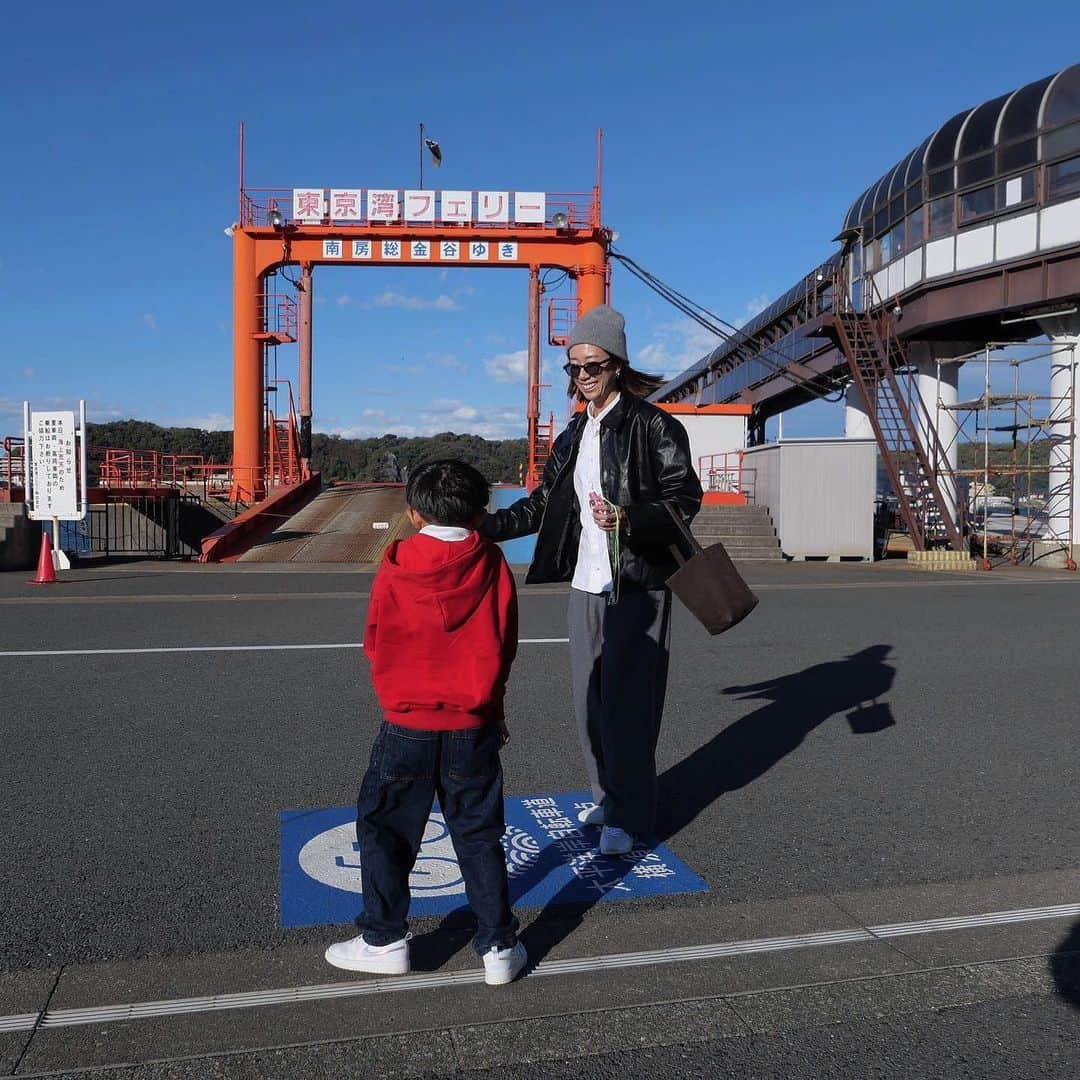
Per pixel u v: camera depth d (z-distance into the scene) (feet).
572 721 19.29
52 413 55.57
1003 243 66.64
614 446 12.00
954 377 79.51
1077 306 65.16
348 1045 7.91
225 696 21.26
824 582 51.78
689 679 23.90
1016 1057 7.80
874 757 17.06
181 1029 8.13
